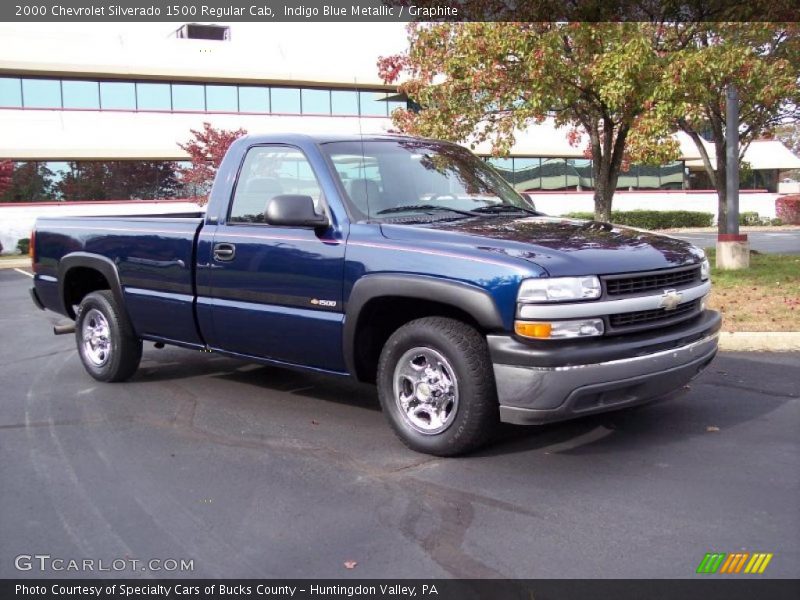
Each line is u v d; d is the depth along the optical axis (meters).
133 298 6.60
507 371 4.36
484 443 4.82
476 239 4.73
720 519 3.91
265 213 5.28
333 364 5.28
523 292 4.29
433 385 4.77
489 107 11.27
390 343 4.91
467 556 3.59
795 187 57.06
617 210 36.22
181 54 30.38
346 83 32.47
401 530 3.88
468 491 4.33
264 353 5.73
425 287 4.61
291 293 5.37
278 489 4.45
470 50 9.91
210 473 4.73
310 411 6.03
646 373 4.55
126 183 30.52
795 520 3.88
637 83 9.66
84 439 5.45
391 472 4.65
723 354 7.57
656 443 5.06
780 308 9.12
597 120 11.69
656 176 37.88
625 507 4.08
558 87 9.90
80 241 7.07
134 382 7.12
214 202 6.03
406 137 6.20
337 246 5.11
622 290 4.55
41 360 8.47
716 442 5.07
